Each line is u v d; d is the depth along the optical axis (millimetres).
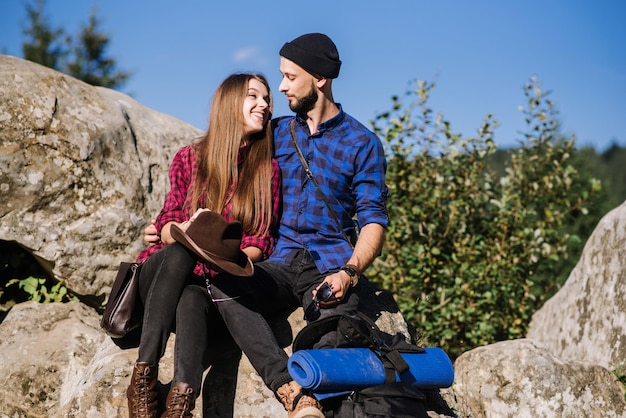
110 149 5414
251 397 3865
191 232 3596
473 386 5027
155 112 6266
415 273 6742
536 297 7621
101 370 3912
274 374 3496
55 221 5129
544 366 4941
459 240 6953
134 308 3797
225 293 3691
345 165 4109
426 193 6934
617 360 5434
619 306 5594
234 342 4066
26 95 5145
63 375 4641
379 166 4148
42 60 24578
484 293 6785
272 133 4273
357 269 3807
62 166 5164
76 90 5465
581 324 6023
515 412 4867
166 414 3357
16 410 4504
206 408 3818
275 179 4109
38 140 5113
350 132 4168
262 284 3877
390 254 7000
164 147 5906
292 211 4125
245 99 4031
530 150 7531
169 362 3969
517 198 7145
